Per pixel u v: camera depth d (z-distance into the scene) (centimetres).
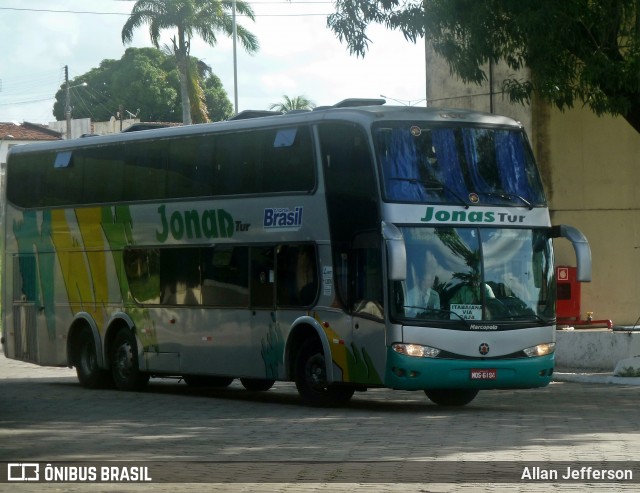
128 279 2553
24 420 1928
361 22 2583
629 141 3481
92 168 2664
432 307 1984
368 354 2003
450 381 1984
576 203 3422
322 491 1167
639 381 2619
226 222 2305
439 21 2502
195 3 6134
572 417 1931
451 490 1165
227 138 2314
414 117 2042
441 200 2014
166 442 1603
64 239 2733
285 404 2238
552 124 3384
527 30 2361
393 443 1570
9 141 10200
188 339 2394
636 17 2450
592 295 3447
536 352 2055
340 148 2067
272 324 2194
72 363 2716
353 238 2030
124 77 9894
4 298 2936
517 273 2059
